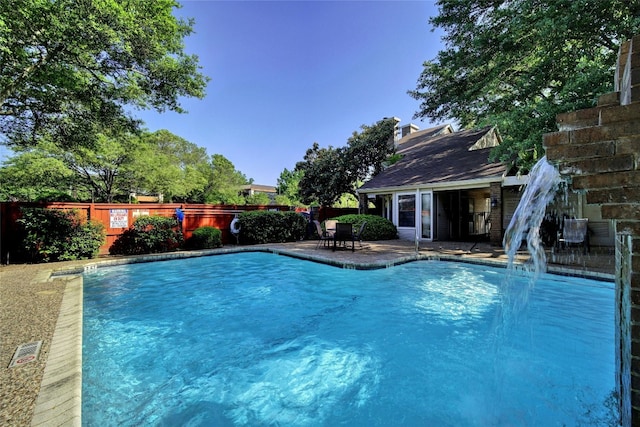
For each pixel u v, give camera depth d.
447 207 13.31
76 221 8.70
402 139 21.58
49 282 6.06
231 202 30.39
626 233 1.31
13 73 7.10
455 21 9.66
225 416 2.71
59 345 3.09
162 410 2.75
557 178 2.41
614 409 2.60
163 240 9.85
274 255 10.05
